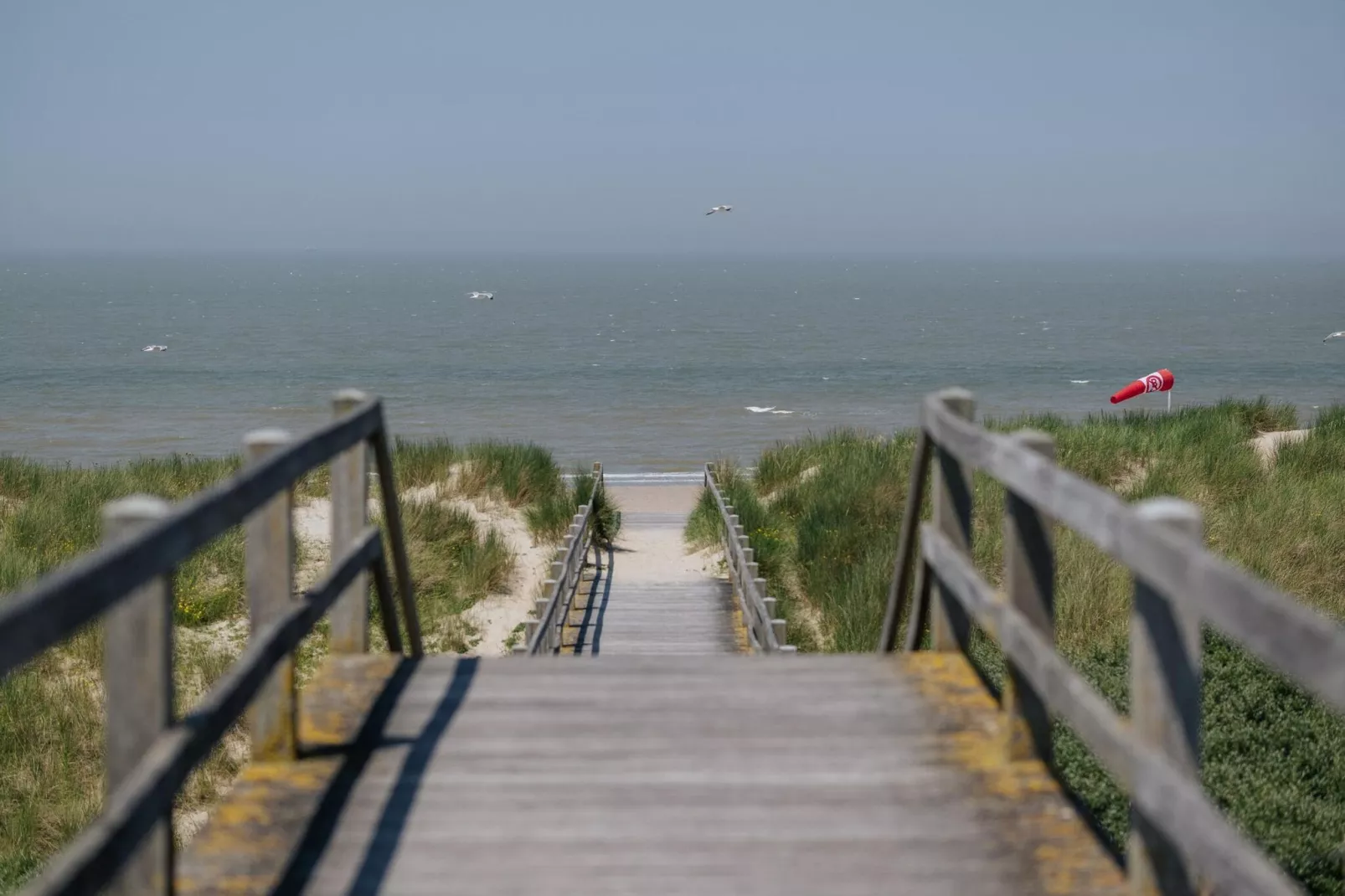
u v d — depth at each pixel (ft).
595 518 101.81
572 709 27.68
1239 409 127.85
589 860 20.74
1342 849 39.63
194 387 356.38
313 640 73.20
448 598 83.41
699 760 24.81
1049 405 300.61
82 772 58.03
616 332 631.56
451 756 25.02
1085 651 61.52
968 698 28.12
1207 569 13.41
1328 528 78.02
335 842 21.38
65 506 88.07
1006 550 23.04
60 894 12.63
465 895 19.58
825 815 22.36
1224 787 44.65
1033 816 22.26
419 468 110.32
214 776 58.34
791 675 29.94
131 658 16.65
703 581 87.92
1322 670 10.83
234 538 82.43
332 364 430.20
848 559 80.53
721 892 19.65
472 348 509.35
